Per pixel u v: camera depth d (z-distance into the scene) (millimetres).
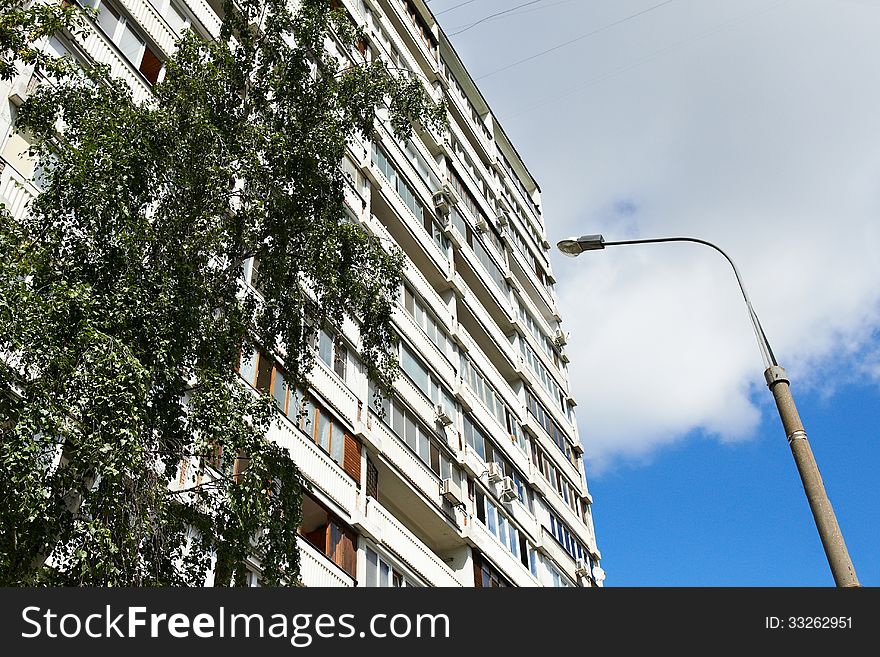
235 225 9984
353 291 10531
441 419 21250
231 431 8117
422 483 19594
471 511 21375
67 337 7172
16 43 9688
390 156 24797
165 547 7891
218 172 9594
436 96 31234
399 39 30172
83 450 6738
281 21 11852
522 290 31797
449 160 29562
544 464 27391
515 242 33938
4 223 8008
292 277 10320
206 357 8727
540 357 30953
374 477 18047
